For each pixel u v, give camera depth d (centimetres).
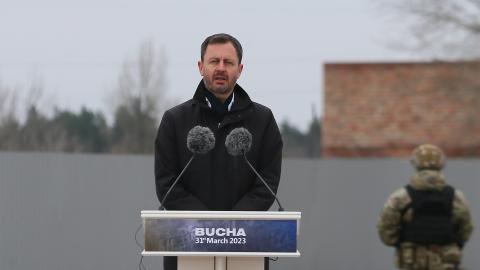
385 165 1435
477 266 1395
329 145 2658
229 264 452
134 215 1104
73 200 1028
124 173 1097
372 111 2656
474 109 2459
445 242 805
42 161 977
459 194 810
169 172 497
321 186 1422
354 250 1426
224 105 496
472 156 2523
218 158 493
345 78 2695
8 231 914
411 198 803
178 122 496
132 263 1088
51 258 986
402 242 817
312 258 1405
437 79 2559
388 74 2673
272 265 1359
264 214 432
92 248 1047
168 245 429
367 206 1431
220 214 430
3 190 906
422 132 2605
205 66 486
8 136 1880
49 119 2125
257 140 496
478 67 2386
